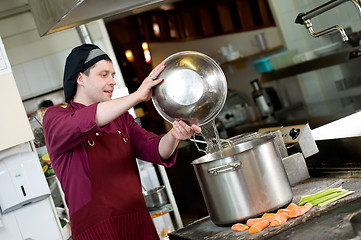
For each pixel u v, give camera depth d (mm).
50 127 2281
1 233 3684
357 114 3137
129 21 5188
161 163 2576
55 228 3812
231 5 5520
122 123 2652
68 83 2447
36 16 3012
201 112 2070
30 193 3717
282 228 2043
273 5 5461
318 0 5281
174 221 4457
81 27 4660
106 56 2465
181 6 5375
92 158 2432
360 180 2389
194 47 5473
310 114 5500
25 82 4805
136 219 2477
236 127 5578
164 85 2047
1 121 3699
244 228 2166
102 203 2410
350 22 5094
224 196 2238
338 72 5301
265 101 5590
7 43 4781
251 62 5582
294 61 5473
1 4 4750
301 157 2746
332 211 2098
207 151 2635
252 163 2209
